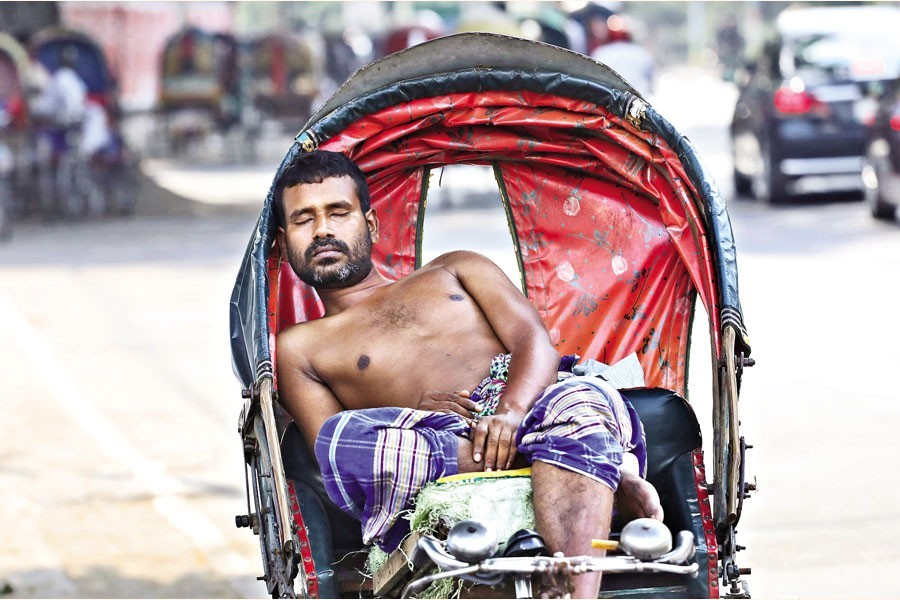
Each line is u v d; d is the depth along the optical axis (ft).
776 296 40.47
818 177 61.98
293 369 15.39
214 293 49.21
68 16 146.41
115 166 82.02
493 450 13.65
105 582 20.97
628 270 17.25
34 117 78.38
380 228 17.74
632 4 307.99
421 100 16.56
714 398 14.64
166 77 106.93
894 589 18.63
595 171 17.20
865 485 23.44
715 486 14.35
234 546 22.89
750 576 19.44
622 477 13.46
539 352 14.62
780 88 62.23
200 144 123.44
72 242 68.85
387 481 13.67
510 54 16.37
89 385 35.12
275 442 13.43
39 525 24.12
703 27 297.74
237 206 85.81
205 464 27.86
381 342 15.26
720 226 15.24
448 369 15.08
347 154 16.46
